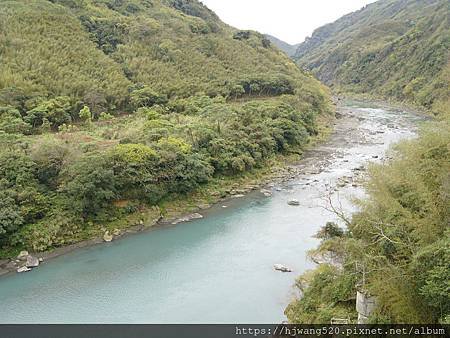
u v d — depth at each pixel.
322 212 42.16
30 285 30.20
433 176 22.09
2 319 25.95
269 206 44.69
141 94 68.31
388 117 97.88
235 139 54.62
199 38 95.81
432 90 105.31
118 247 36.22
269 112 67.56
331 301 21.86
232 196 48.25
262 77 86.25
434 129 25.95
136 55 79.69
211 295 27.95
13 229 34.47
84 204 37.94
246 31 115.81
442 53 117.50
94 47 74.50
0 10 69.62
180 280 30.16
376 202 24.06
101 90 64.56
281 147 62.72
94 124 58.97
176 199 44.75
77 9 85.31
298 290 27.45
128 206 40.81
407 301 17.97
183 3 123.00
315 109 89.94
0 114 51.47
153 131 50.28
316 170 57.00
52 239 35.72
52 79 61.72
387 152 33.03
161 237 38.06
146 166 42.62
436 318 17.42
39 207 36.84
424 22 150.00
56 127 56.19
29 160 38.62
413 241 20.11
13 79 57.78
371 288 18.98
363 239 23.86
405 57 141.62
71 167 38.56
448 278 16.33
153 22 91.19
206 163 48.53
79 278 31.05
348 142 72.88
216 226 39.94
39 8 75.31
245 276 30.30
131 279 30.59
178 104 69.75
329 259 29.25
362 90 154.50
